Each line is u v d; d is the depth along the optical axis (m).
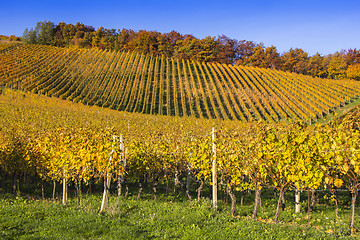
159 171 11.65
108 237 5.85
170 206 8.67
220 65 85.06
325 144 6.56
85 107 42.78
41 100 42.09
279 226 6.43
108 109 44.06
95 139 8.95
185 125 26.61
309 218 7.89
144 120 30.98
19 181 14.25
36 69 60.84
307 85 60.41
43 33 118.81
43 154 10.82
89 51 84.88
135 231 6.16
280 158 6.77
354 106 44.97
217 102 52.22
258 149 7.09
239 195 12.26
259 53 102.56
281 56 103.31
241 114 44.94
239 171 7.91
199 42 103.00
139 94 54.53
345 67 89.06
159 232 6.16
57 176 10.95
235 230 6.13
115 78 62.69
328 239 5.58
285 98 50.22
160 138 13.27
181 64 81.94
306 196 12.06
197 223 6.68
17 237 5.74
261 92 56.78
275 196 11.86
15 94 43.31
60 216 7.35
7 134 13.77
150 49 102.56
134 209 8.40
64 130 10.26
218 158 8.34
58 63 68.50
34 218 7.12
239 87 60.53
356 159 5.95
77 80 57.84
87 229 6.34
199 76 69.50
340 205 10.35
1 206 8.45
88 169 9.57
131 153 11.76
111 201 9.85
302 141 6.58
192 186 14.89
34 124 20.64
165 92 57.38
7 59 66.50
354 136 6.18
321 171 6.57
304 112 43.91
